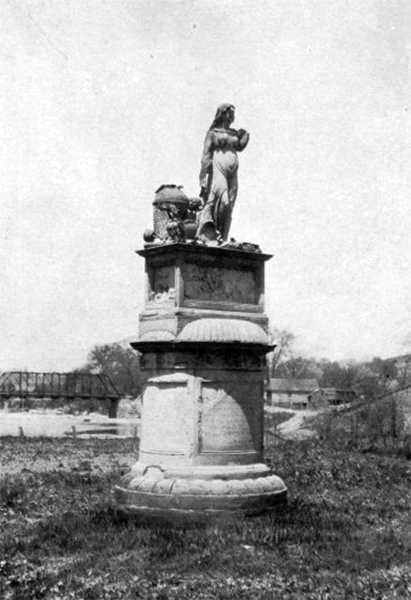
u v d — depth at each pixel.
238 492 14.95
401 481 21.59
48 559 12.66
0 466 26.61
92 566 12.04
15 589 10.92
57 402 119.81
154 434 15.70
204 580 11.27
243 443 15.60
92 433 58.94
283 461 25.30
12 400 118.31
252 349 15.74
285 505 15.78
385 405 39.94
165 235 16.25
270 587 10.84
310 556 12.33
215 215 16.30
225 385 15.53
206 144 16.52
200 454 15.28
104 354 130.75
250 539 13.33
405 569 11.77
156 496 14.95
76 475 22.12
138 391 121.12
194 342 15.28
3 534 14.30
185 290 15.66
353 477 21.66
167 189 16.47
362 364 120.56
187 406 15.37
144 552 12.78
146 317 16.38
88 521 14.87
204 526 14.48
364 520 15.44
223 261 16.14
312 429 42.97
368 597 10.34
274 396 104.50
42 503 17.52
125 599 10.48
